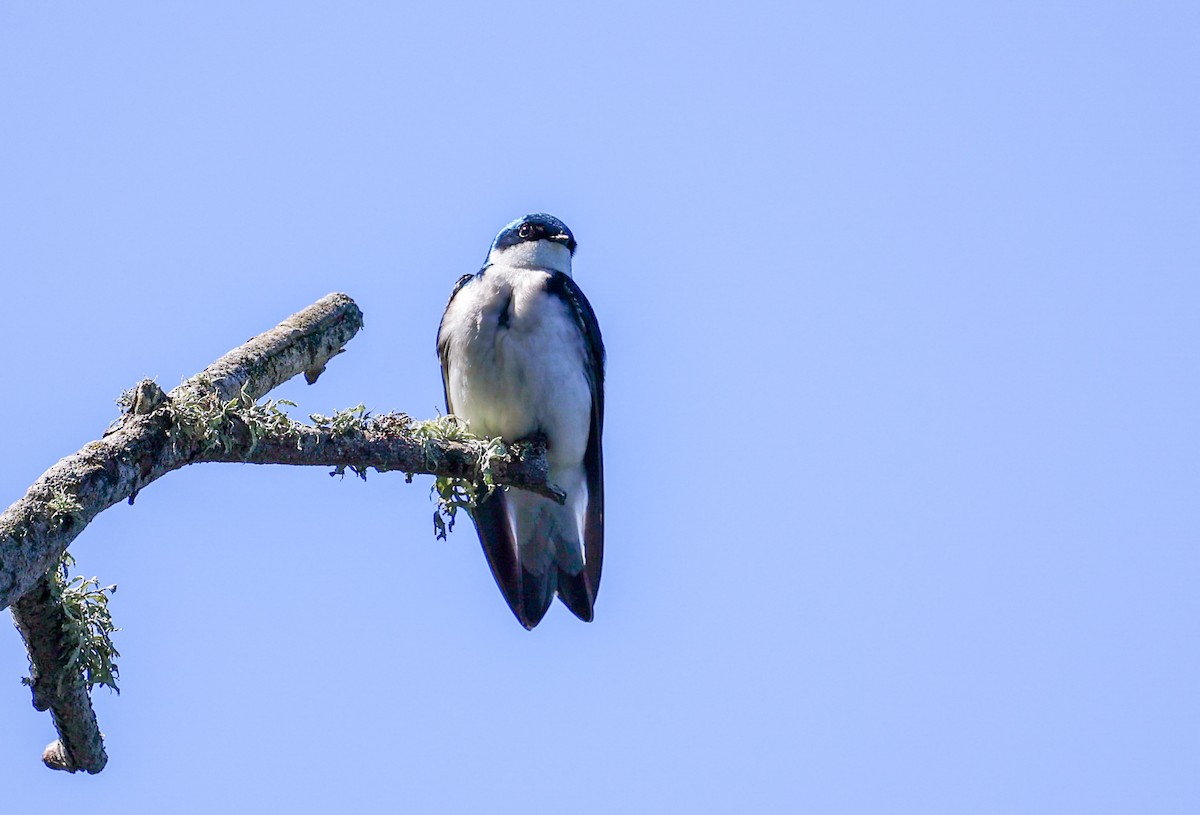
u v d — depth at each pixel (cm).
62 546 741
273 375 998
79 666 834
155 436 811
